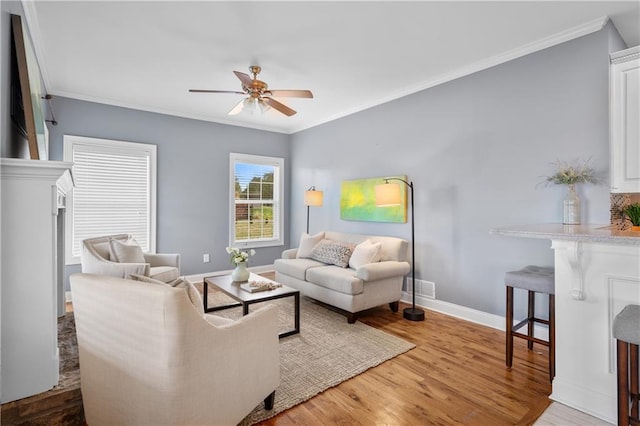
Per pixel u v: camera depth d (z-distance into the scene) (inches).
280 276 169.8
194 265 198.5
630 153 95.6
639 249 67.9
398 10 94.3
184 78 142.4
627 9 93.6
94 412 61.6
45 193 65.9
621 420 61.0
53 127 155.6
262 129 225.9
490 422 70.4
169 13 95.2
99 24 100.4
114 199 172.2
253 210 225.1
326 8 93.3
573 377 76.1
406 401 77.8
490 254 126.3
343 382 86.0
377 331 120.4
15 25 78.1
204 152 201.8
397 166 162.1
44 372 66.3
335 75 140.3
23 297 64.1
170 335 49.8
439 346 108.0
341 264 152.9
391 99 164.2
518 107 118.3
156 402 52.0
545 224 104.5
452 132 138.6
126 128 175.2
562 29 104.3
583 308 75.2
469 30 105.1
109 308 55.2
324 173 208.5
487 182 127.1
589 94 101.8
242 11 94.4
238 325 62.6
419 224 152.1
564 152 106.9
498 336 116.3
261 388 69.1
